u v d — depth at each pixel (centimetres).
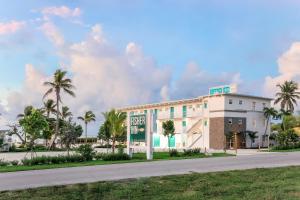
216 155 3262
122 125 3472
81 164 2412
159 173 1817
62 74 6212
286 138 4831
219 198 1157
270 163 2359
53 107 7162
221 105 5688
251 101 6025
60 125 6272
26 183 1529
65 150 5525
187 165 2233
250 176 1659
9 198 1177
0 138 5778
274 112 6078
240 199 1136
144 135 2945
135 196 1204
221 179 1568
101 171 1948
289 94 7150
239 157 2911
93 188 1342
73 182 1530
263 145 6100
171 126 5753
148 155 2883
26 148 5769
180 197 1178
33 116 2864
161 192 1273
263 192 1250
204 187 1365
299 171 1845
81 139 8075
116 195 1219
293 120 5834
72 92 6300
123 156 2897
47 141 6850
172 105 6650
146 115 2977
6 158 3581
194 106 6225
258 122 6091
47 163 2606
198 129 6012
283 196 1168
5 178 1702
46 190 1311
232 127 5712
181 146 6169
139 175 1750
